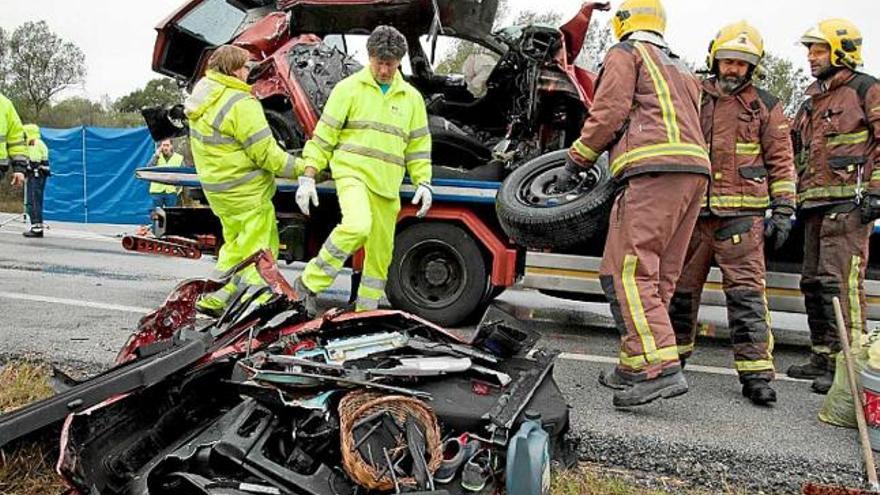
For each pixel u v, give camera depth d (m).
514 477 2.38
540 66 6.32
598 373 4.96
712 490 3.26
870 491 2.82
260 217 5.43
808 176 4.81
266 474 2.25
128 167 15.38
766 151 4.52
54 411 2.21
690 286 4.80
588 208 4.39
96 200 15.45
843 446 3.72
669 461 3.48
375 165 5.08
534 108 6.35
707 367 5.38
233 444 2.28
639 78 4.04
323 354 3.02
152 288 7.29
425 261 6.17
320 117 5.71
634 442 3.63
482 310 6.28
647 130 3.96
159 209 6.64
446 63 7.45
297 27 6.87
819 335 4.91
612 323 6.91
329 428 2.46
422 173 5.42
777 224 4.49
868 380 3.65
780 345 6.43
